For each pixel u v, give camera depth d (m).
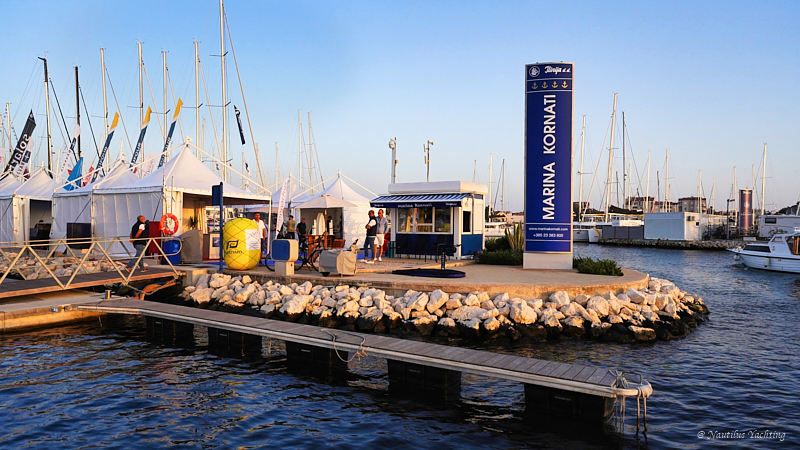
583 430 8.20
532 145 19.64
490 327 13.39
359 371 11.08
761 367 11.38
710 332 14.83
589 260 19.61
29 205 28.42
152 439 7.75
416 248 22.50
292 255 17.86
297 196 31.41
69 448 7.43
